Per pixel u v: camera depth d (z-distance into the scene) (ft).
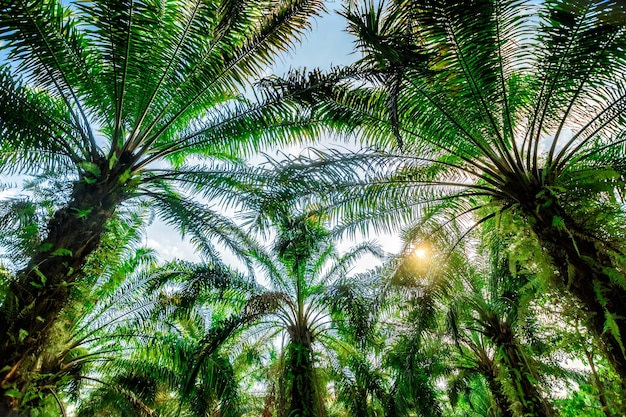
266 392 37.09
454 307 24.98
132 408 28.58
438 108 16.25
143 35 15.47
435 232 22.34
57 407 18.15
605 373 13.94
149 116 18.95
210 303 30.30
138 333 26.03
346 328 30.83
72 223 14.06
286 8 16.10
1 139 15.43
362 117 17.58
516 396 23.75
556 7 11.60
